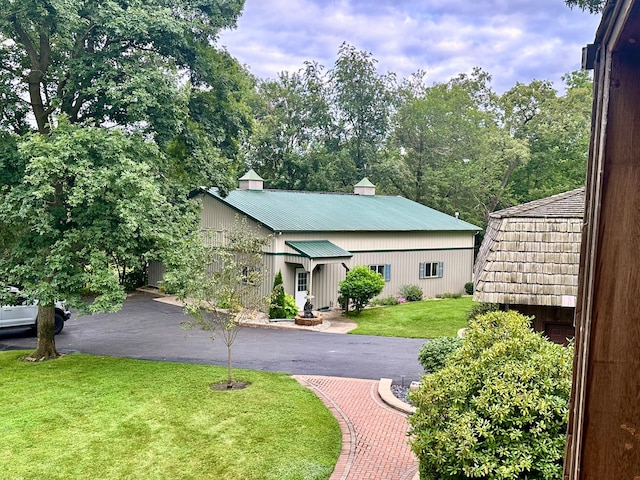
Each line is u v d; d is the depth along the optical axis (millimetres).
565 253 6980
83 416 8766
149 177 11398
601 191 2102
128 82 11391
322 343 15180
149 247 12211
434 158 36188
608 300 2111
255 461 7137
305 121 40500
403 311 20828
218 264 15016
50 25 11078
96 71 11742
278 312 18391
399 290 23891
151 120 12500
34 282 11430
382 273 23234
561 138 33188
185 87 14117
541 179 34688
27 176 10172
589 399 2150
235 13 14688
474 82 41344
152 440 7809
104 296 10867
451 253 26141
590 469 2154
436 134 35844
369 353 13859
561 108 34656
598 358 2135
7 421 8516
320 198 25328
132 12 11469
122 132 11602
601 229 2109
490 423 4758
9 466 6938
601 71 2191
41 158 9938
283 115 40406
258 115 40531
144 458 7207
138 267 12312
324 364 12602
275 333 16750
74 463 7043
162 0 12773
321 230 20594
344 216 23125
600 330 2129
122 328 17172
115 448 7520
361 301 20188
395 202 28219
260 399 9680
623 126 2061
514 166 34625
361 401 9828
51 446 7578
